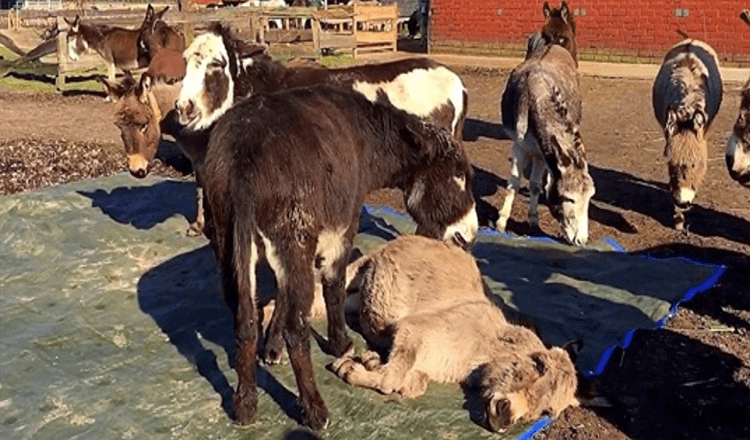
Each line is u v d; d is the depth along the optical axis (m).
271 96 4.57
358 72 6.88
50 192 8.45
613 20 19.89
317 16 18.72
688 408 4.69
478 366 4.65
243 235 4.04
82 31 16.34
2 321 5.64
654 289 6.19
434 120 7.28
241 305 4.16
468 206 5.45
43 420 4.48
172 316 5.72
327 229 4.38
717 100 8.68
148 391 4.77
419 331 4.71
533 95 6.89
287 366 5.00
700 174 7.22
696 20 18.61
